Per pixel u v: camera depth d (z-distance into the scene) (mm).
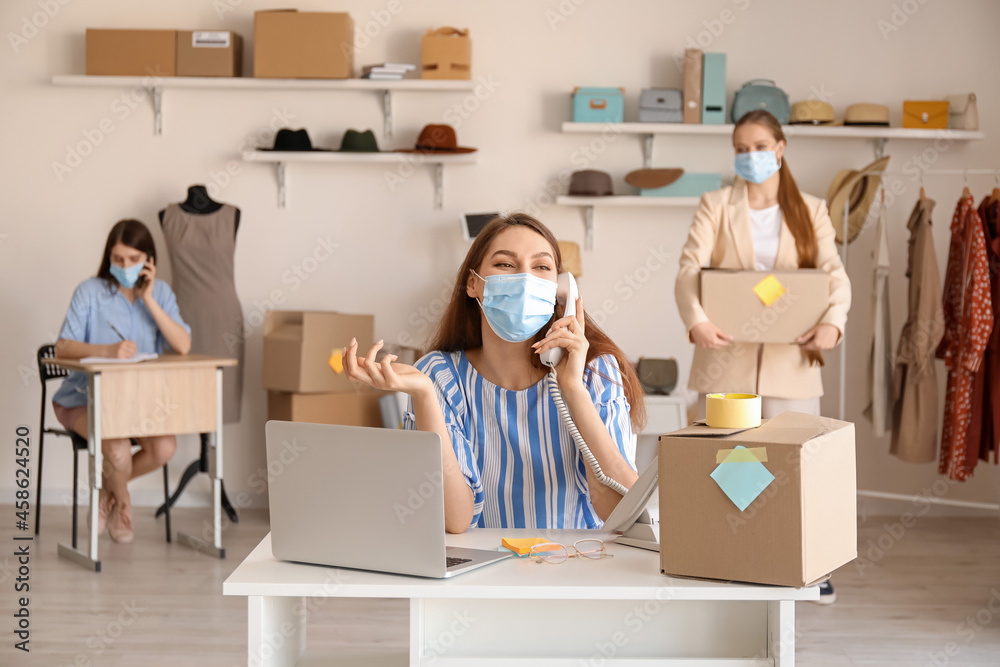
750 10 4715
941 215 4707
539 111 4770
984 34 4691
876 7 4695
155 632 2906
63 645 2785
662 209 4785
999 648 2840
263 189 4824
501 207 4805
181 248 4562
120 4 4789
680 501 1244
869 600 3307
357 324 4473
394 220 4828
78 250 4844
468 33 4711
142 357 3680
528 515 1665
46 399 4844
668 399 4477
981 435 4094
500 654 1335
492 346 1684
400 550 1254
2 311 4832
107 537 4086
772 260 3184
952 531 4371
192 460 4836
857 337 4695
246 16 4809
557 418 1659
